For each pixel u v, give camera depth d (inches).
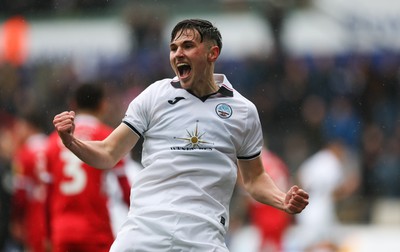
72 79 2348.7
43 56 2440.9
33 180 1205.7
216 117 692.7
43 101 2266.2
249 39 2421.3
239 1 2527.1
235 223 1651.1
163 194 681.6
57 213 995.3
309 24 2440.9
